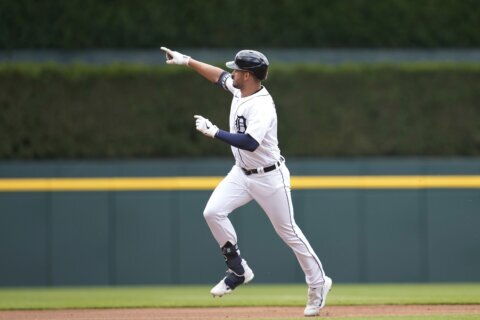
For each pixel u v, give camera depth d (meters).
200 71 26.09
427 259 45.97
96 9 51.62
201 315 29.84
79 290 43.91
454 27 52.38
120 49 51.78
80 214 45.94
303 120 48.69
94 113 48.75
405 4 52.31
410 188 46.00
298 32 51.88
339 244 45.88
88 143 48.75
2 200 45.84
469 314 28.78
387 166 46.00
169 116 48.78
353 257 45.84
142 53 51.91
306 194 45.94
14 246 45.88
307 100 48.66
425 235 45.97
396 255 45.91
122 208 45.94
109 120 48.78
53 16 51.69
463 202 45.97
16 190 45.88
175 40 51.34
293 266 45.72
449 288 42.66
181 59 26.12
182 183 45.91
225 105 48.66
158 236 45.88
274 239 45.75
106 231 45.94
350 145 48.84
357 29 52.09
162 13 51.44
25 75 48.47
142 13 51.56
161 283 45.81
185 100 48.69
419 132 49.09
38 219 45.91
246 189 25.05
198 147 48.78
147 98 48.78
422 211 46.00
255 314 29.77
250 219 45.72
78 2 51.56
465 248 45.97
